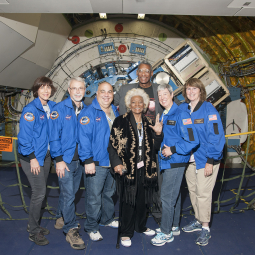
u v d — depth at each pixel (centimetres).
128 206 273
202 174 274
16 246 274
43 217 339
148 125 267
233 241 287
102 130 269
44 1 327
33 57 576
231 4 334
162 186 272
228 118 687
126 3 337
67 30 663
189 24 668
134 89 262
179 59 518
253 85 623
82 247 266
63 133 267
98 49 693
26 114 252
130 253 261
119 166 255
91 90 622
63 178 268
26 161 263
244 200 417
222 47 646
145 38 691
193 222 310
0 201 351
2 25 409
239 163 691
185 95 292
